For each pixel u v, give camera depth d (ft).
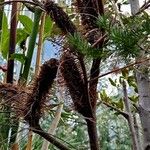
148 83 2.75
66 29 1.87
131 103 3.42
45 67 2.02
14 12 2.94
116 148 8.23
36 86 2.04
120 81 3.43
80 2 2.13
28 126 2.10
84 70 1.86
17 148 2.51
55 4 1.89
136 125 2.93
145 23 1.59
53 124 2.44
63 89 2.00
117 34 1.57
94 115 2.01
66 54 1.95
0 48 3.07
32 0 2.01
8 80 2.72
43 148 2.57
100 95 3.52
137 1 2.83
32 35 2.78
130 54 1.62
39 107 2.03
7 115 2.22
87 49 1.67
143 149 2.69
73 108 2.01
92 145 1.95
